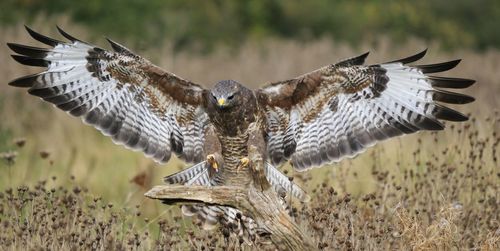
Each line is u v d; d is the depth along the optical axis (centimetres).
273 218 1140
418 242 1253
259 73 2930
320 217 1273
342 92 1316
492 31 4756
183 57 3112
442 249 1268
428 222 1346
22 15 3438
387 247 1263
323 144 1333
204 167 1306
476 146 1525
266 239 1245
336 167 1633
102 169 1977
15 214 1312
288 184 1248
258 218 1144
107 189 1825
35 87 1302
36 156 2105
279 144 1349
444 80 1279
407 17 4491
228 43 3997
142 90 1327
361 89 1309
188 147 1348
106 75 1319
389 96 1305
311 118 1333
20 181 1792
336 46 3562
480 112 1994
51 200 1377
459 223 1359
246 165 1302
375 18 4472
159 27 3753
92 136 2267
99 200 1462
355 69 1296
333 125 1328
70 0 3625
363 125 1318
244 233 1251
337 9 4528
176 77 1320
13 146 2206
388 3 4628
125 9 3706
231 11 4247
